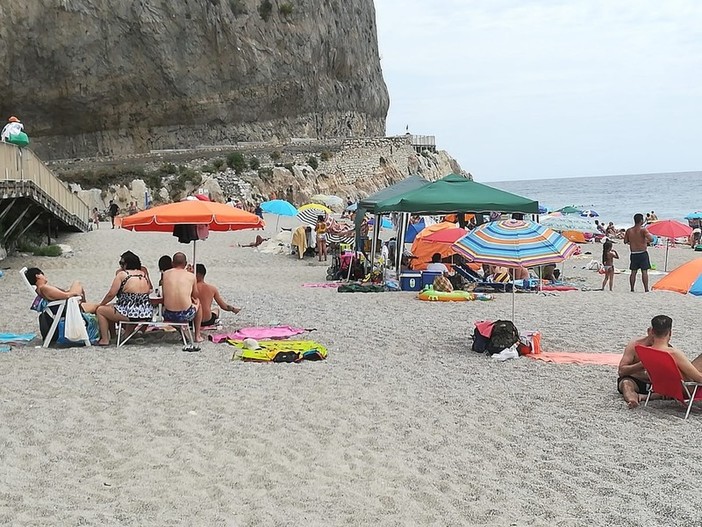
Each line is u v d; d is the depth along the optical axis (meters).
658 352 7.56
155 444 6.65
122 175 50.09
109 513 5.15
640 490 5.68
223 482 5.79
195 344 11.23
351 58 85.25
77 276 20.56
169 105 63.09
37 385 8.67
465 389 8.74
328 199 35.19
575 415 7.71
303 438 6.87
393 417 7.58
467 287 17.67
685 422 7.47
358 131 85.94
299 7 73.75
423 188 16.77
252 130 68.62
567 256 10.56
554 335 12.12
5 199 22.78
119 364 9.84
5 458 6.24
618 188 166.62
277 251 27.80
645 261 18.25
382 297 16.47
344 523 5.04
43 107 57.69
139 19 60.06
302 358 10.21
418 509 5.29
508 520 5.12
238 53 66.62
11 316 13.67
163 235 31.69
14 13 54.22
